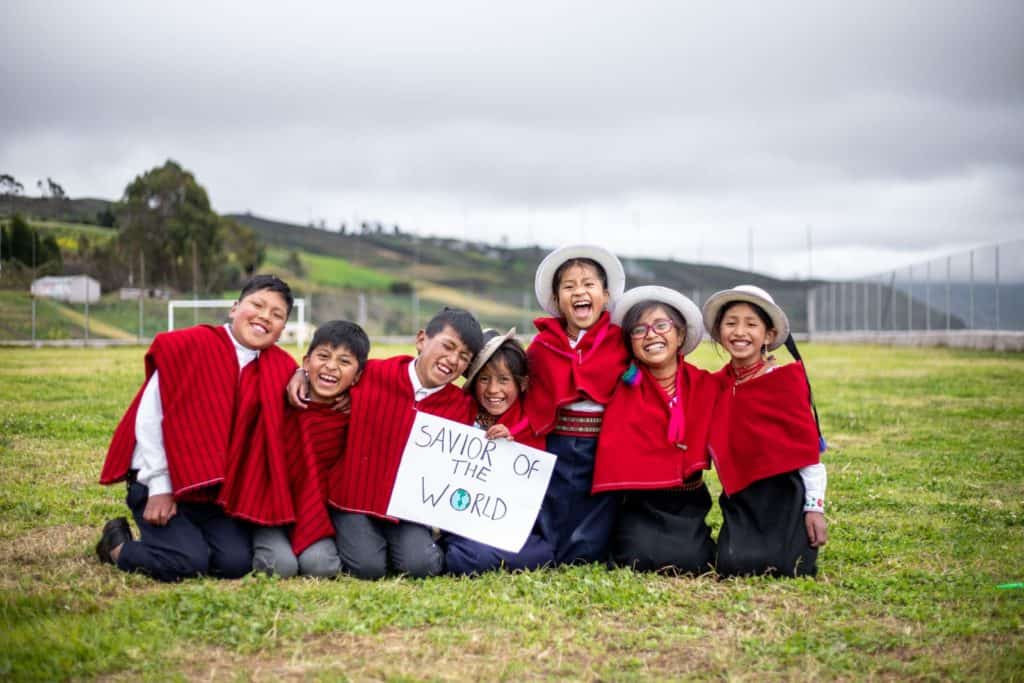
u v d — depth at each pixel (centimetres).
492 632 418
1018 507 698
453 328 531
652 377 558
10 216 4600
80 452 876
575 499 558
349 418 534
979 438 1048
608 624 436
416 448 533
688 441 547
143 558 493
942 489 769
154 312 4956
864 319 4225
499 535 536
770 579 511
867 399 1480
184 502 511
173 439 498
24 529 596
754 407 538
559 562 551
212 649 393
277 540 511
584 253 581
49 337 4147
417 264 11312
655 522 538
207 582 486
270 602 443
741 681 367
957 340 3170
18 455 850
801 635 416
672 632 424
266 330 524
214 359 516
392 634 415
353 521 522
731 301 552
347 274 9562
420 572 521
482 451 541
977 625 428
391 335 5312
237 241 7156
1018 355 2678
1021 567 537
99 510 650
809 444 523
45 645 382
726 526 535
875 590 489
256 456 514
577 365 557
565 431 562
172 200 6500
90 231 6109
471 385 570
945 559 554
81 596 452
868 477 811
